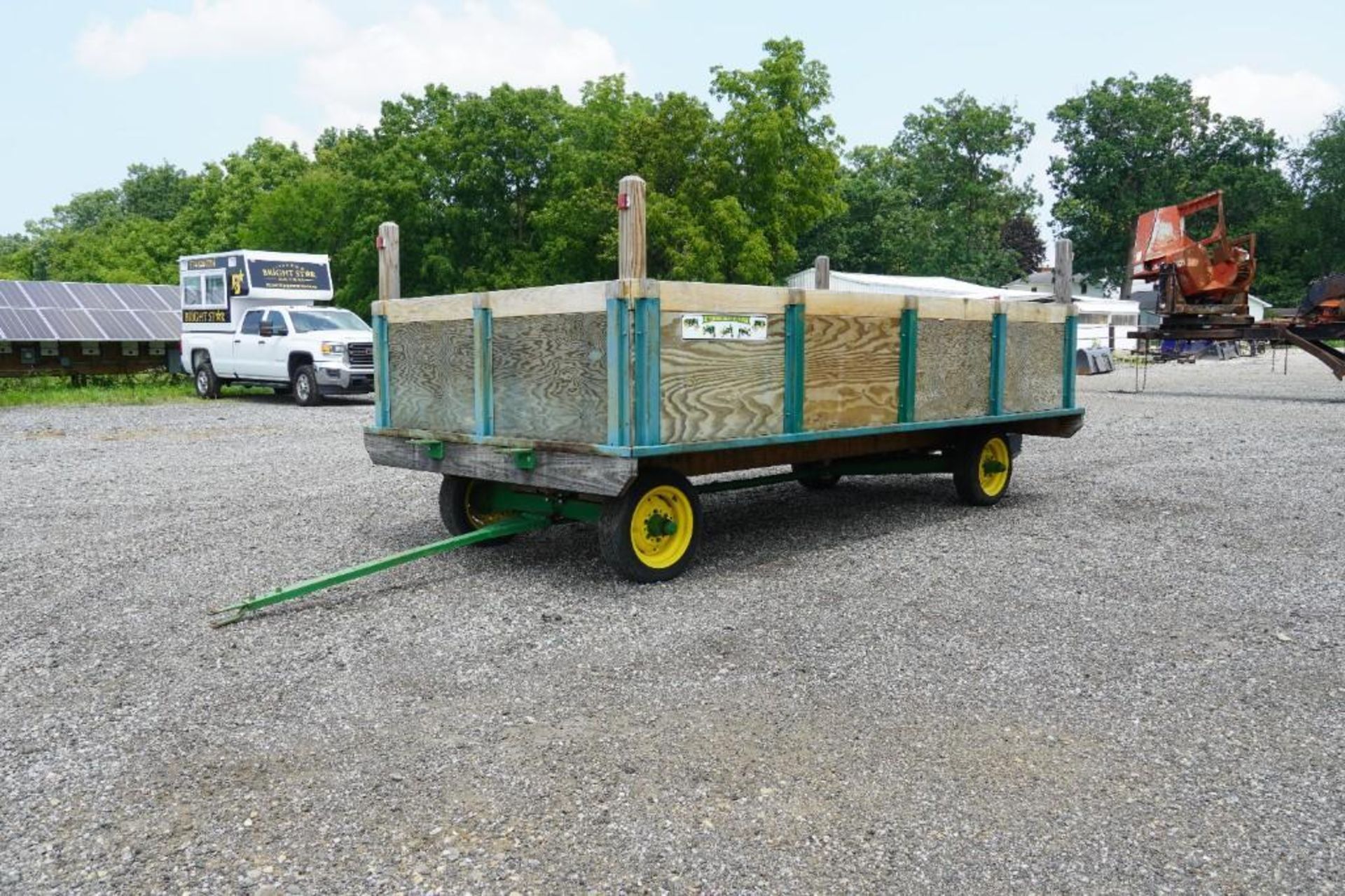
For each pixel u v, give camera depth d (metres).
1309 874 2.87
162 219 93.88
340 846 3.04
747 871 2.88
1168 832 3.11
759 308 6.17
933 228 69.38
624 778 3.47
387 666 4.65
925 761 3.61
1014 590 5.93
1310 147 69.88
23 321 22.89
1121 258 69.12
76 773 3.56
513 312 6.16
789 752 3.69
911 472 8.37
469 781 3.46
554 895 2.77
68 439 14.16
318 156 61.84
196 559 6.84
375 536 7.55
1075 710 4.10
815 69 46.66
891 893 2.77
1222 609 5.55
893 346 7.23
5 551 7.11
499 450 6.20
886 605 5.62
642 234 5.52
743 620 5.32
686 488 6.19
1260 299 69.88
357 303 41.94
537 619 5.38
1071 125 71.62
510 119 41.34
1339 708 4.12
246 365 20.92
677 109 38.59
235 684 4.43
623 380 5.52
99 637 5.15
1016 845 3.03
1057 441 13.29
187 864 2.95
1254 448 12.48
